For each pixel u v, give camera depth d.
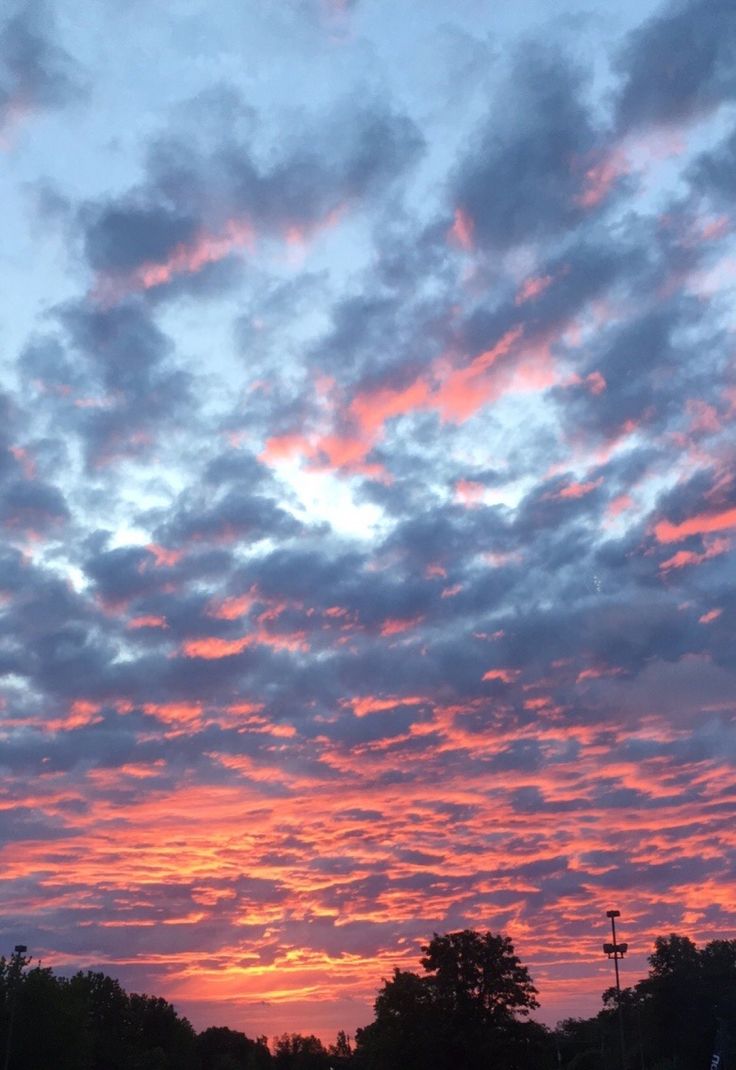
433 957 77.81
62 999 73.62
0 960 74.31
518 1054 74.56
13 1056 69.81
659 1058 102.12
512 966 77.12
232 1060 172.62
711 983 101.31
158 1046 118.31
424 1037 74.81
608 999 117.56
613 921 76.94
